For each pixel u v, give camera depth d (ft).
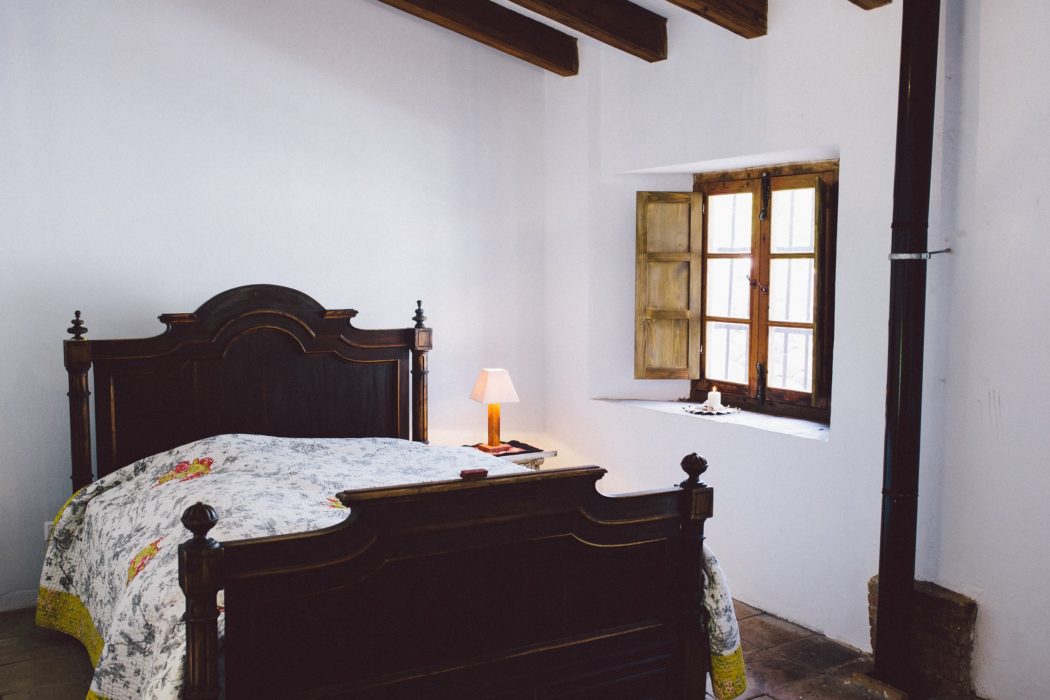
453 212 14.37
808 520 11.28
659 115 13.07
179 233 12.37
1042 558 8.89
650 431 13.51
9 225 11.44
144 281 12.21
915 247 9.12
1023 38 8.81
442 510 7.10
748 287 13.30
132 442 11.50
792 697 9.59
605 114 13.89
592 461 14.53
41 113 11.50
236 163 12.66
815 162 12.14
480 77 14.40
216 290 12.66
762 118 11.57
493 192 14.70
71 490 11.97
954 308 9.52
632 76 13.43
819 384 12.02
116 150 11.93
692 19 12.42
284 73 12.88
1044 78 8.67
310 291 13.30
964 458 9.51
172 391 11.68
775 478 11.68
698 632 8.31
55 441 11.85
